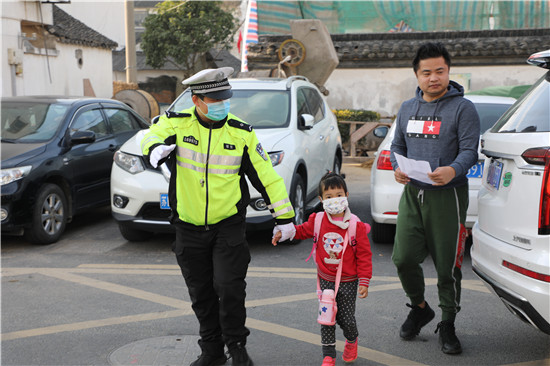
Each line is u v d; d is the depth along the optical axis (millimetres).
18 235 7250
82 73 23859
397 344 3980
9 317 4570
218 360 3709
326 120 8500
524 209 3139
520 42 17109
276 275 5586
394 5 20312
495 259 3367
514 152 3262
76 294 5117
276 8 20125
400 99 17672
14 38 17812
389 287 5191
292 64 12047
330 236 3521
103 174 7777
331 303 3473
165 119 3445
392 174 5938
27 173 6527
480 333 4145
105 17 38094
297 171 6660
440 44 3674
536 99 3441
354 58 17562
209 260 3570
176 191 3473
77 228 7723
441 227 3740
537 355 3783
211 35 32938
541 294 2967
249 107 7191
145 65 37250
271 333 4207
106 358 3805
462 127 3648
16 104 7688
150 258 6277
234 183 3439
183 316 4562
